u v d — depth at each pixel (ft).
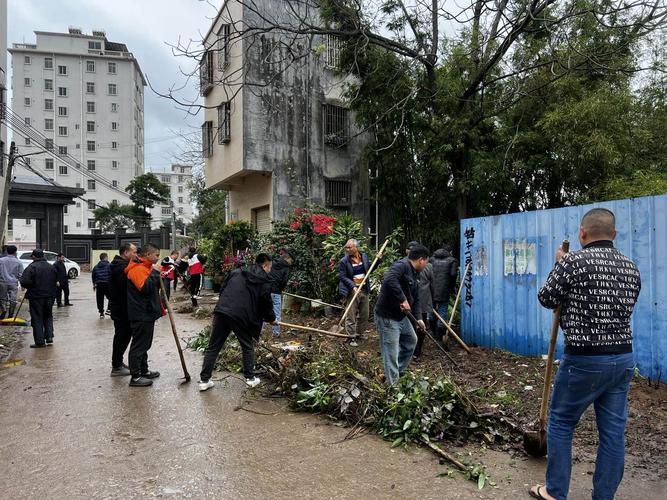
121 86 236.02
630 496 9.84
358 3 32.07
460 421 12.98
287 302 34.71
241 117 45.91
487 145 36.27
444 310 23.93
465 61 34.47
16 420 14.42
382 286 15.74
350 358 17.72
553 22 27.86
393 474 10.88
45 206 99.66
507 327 21.47
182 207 317.83
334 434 13.30
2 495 9.91
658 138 32.01
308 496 9.86
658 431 12.73
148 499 9.73
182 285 66.59
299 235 34.53
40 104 225.97
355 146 52.49
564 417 9.24
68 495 9.90
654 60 32.50
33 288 26.30
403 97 37.47
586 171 30.66
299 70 48.55
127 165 236.22
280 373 17.51
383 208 49.90
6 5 66.95
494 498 9.80
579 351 8.86
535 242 20.11
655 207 15.93
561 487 9.24
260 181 50.08
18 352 25.00
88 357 23.68
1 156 67.21
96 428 13.70
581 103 29.22
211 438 12.96
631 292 8.96
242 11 44.55
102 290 38.58
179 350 18.66
